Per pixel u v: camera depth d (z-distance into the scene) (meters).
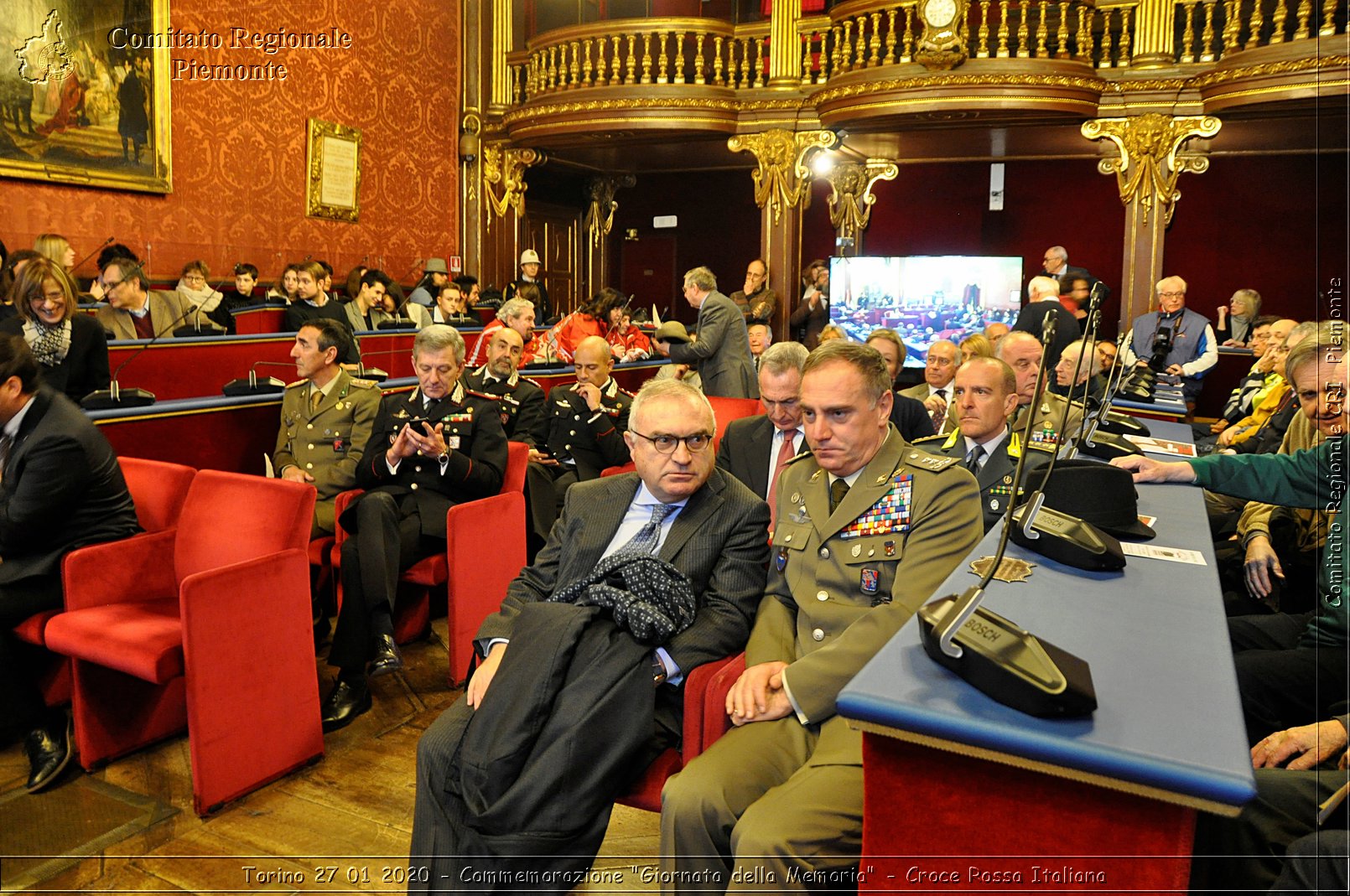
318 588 3.63
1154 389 4.70
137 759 2.77
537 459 4.10
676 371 5.50
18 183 6.60
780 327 9.68
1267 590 2.66
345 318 6.63
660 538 2.14
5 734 2.76
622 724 1.79
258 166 8.35
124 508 2.93
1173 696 1.14
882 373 1.99
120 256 5.46
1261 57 7.54
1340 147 9.61
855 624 1.79
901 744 1.20
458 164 10.77
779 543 2.07
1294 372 2.27
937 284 9.07
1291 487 2.25
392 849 2.31
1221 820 1.50
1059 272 8.52
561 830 1.72
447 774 1.84
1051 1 8.38
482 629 2.15
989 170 10.95
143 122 7.34
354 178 9.31
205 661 2.41
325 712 3.00
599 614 1.90
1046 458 2.68
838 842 1.53
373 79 9.52
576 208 12.88
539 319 9.65
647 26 9.44
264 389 4.17
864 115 8.51
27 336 3.64
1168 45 8.20
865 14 8.59
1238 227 10.12
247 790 2.54
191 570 2.78
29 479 2.71
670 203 12.78
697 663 1.92
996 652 1.14
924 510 1.90
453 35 10.55
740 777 1.66
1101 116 8.52
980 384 2.74
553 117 9.83
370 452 3.52
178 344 4.75
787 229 9.62
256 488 2.74
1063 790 1.12
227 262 6.84
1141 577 1.57
